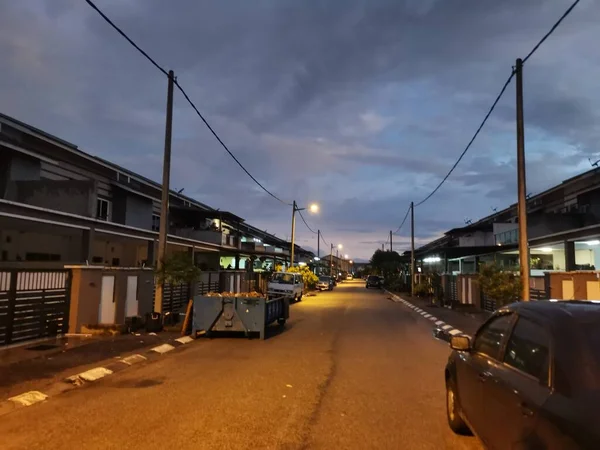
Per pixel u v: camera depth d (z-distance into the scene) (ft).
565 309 12.08
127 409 22.02
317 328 56.85
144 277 54.80
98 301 47.19
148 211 110.42
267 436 18.30
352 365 33.45
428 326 59.21
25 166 76.28
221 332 50.72
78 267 44.98
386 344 43.83
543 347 11.40
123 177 103.96
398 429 19.26
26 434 18.51
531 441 10.02
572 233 78.28
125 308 50.72
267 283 112.47
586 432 8.52
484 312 77.92
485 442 13.53
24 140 76.28
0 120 71.36
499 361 13.74
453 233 167.63
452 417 18.56
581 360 10.12
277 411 21.77
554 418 9.34
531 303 13.87
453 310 82.79
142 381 28.09
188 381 28.09
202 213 133.90
